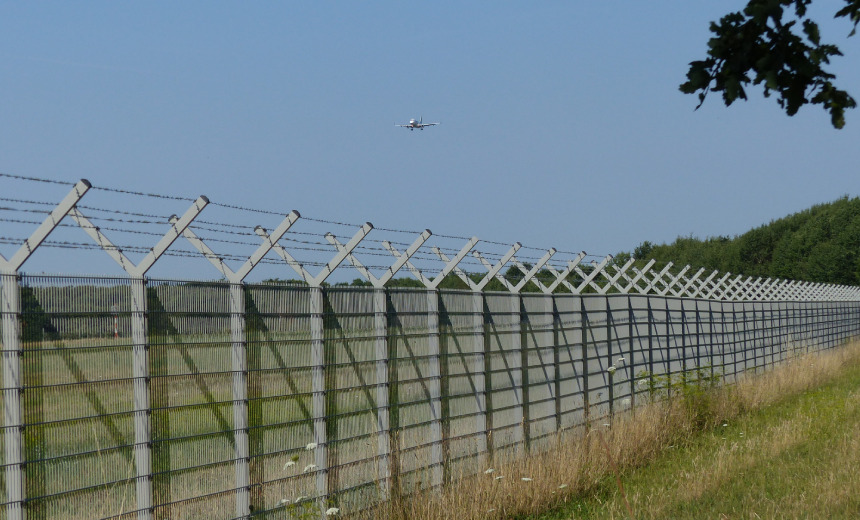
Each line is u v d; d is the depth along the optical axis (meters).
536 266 45.28
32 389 21.48
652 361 60.19
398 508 33.03
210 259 26.66
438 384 37.69
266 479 28.38
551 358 47.34
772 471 41.12
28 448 21.31
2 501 20.75
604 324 53.69
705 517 33.16
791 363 80.75
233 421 27.23
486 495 35.16
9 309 21.11
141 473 23.98
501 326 42.91
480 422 40.59
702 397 56.75
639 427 47.88
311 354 30.70
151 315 24.64
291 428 29.58
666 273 63.03
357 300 33.28
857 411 58.38
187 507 25.44
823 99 13.26
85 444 22.62
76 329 22.61
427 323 37.50
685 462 44.94
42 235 21.41
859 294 146.38
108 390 23.36
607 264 52.94
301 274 30.81
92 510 22.70
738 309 80.31
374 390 33.84
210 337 26.59
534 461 39.88
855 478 37.81
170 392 25.08
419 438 36.38
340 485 31.67
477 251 40.41
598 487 40.00
